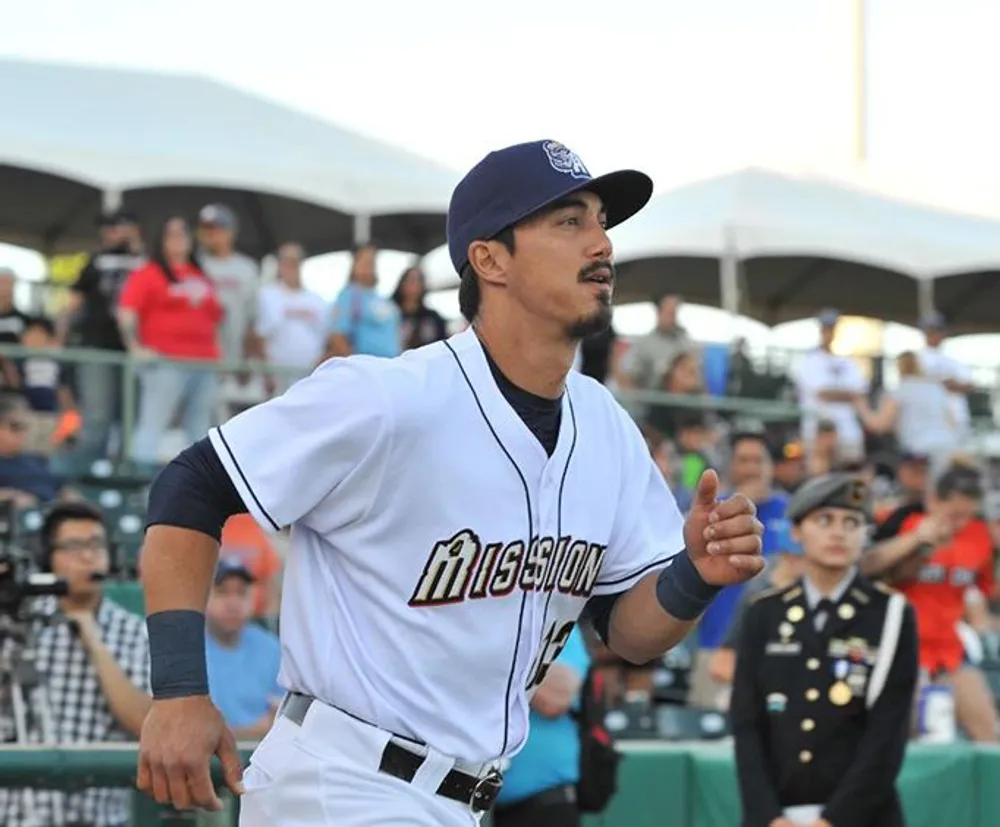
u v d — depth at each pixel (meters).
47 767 9.75
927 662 16.41
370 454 6.45
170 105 31.17
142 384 22.09
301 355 24.03
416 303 24.78
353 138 32.69
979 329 40.91
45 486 20.62
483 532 6.60
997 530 21.41
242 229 33.25
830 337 28.27
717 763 13.74
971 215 36.66
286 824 6.66
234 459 6.45
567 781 11.63
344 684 6.62
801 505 11.38
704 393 26.27
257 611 18.48
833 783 11.16
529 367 6.68
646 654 7.26
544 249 6.57
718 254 33.25
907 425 29.09
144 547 6.50
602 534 7.01
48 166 29.02
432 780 6.67
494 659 6.72
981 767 13.80
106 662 11.80
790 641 11.34
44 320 22.67
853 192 35.75
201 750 6.30
